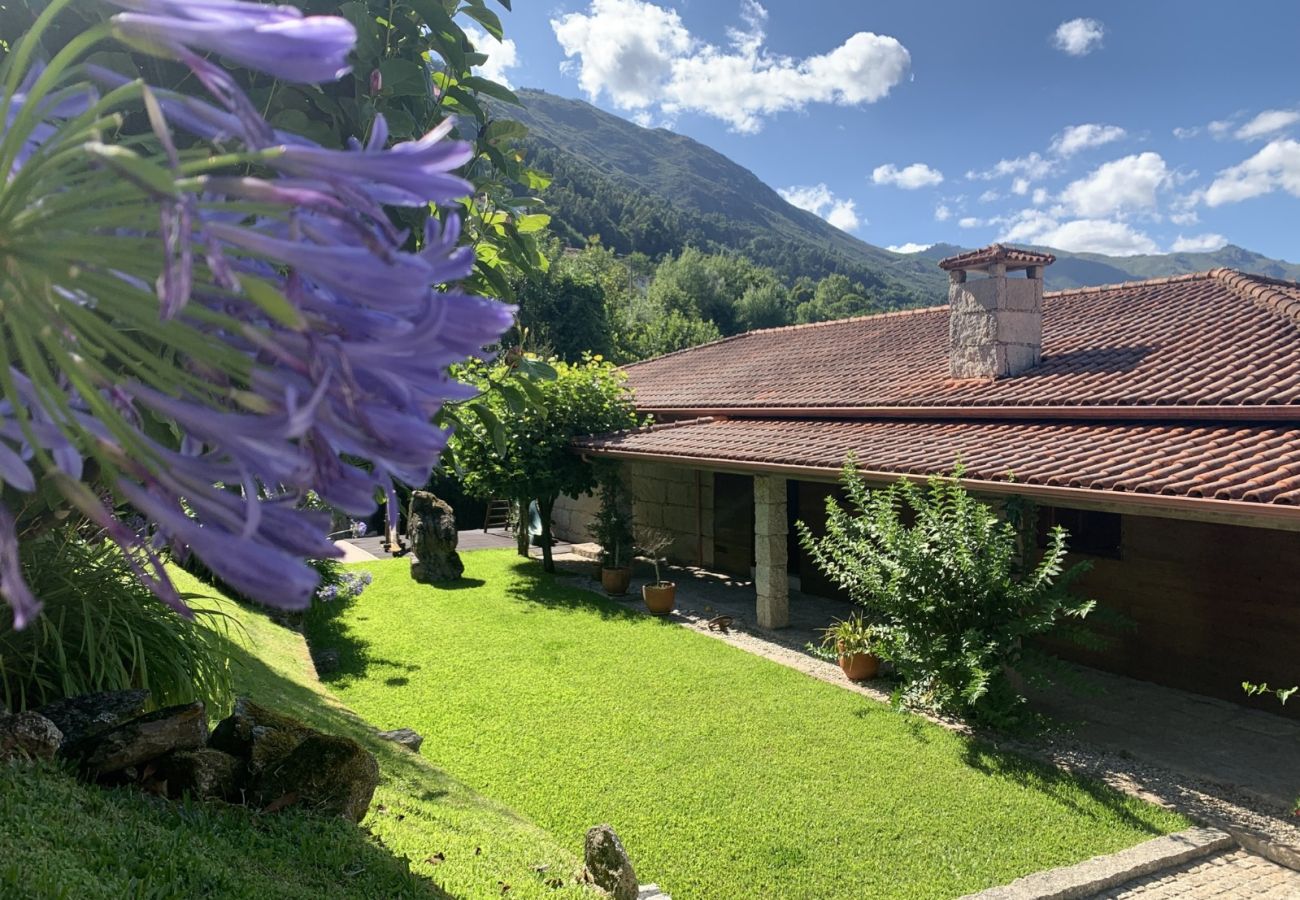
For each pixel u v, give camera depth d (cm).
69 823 289
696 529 1803
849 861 621
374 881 345
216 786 377
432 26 282
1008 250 1233
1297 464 745
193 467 83
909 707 936
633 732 869
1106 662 1073
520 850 505
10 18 204
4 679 396
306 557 84
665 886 587
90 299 85
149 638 461
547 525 1728
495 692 988
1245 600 946
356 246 81
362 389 82
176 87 227
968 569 842
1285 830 664
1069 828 672
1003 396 1156
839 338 1914
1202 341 1152
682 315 6056
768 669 1080
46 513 152
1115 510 818
